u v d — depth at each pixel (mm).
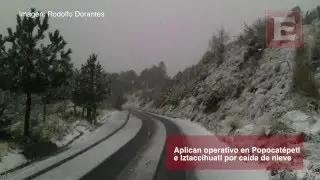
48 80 20234
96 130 31125
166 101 61750
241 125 21922
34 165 15781
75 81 34625
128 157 17406
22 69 19391
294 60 21312
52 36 20422
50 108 31781
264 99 22031
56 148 20391
